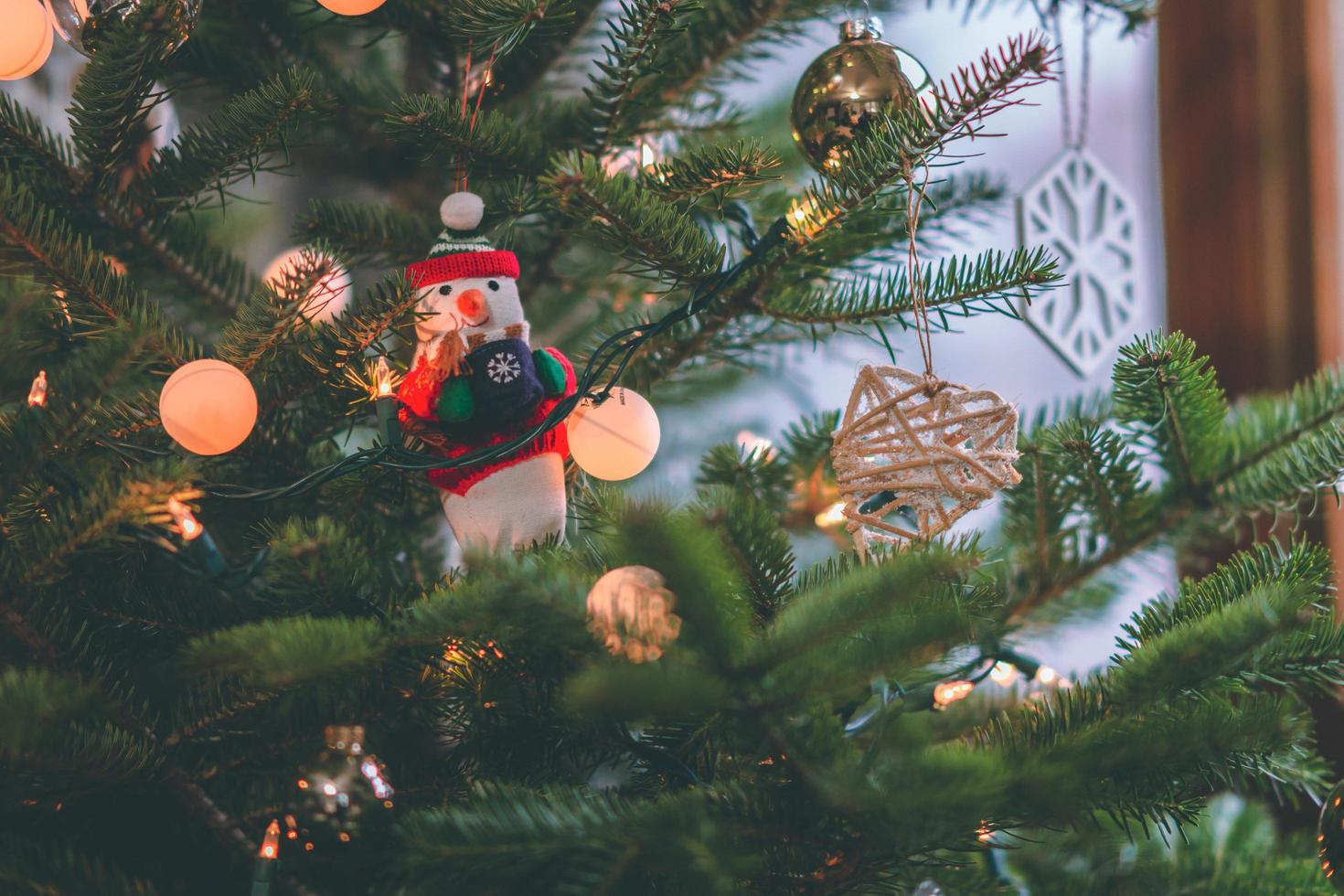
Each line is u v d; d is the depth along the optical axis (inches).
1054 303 68.2
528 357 53.4
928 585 48.9
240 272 59.6
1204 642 51.1
